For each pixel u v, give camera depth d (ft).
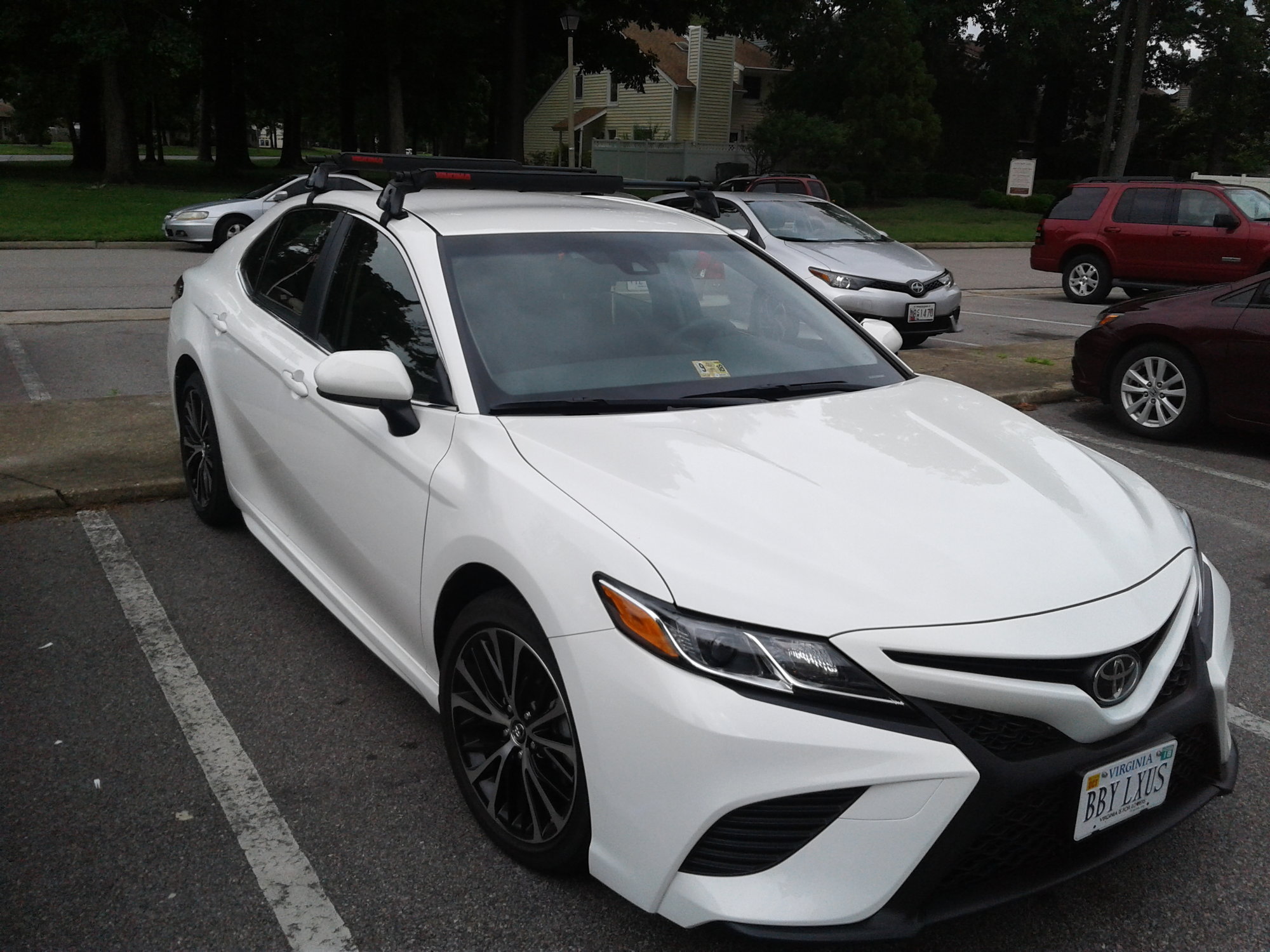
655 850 7.09
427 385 9.94
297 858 8.79
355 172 13.99
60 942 7.78
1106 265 51.01
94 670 11.93
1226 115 160.04
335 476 10.93
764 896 6.86
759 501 8.02
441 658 9.46
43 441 19.57
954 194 144.25
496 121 119.96
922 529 7.91
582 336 10.38
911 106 132.67
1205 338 23.04
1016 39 150.41
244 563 14.97
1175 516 9.47
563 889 8.43
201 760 10.21
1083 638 7.22
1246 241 46.75
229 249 16.07
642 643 7.10
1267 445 24.12
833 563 7.38
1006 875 7.25
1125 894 8.58
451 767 9.68
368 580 10.58
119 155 101.30
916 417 10.23
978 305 51.39
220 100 120.47
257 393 12.89
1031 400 27.37
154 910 8.14
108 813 9.36
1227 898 8.54
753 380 10.57
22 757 10.19
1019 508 8.43
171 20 94.73
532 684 8.19
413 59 106.01
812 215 38.55
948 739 6.83
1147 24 140.36
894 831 6.78
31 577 14.35
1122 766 7.31
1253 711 11.73
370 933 7.95
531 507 8.14
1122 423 24.80
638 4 110.01
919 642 6.91
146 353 29.27
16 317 34.83
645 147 143.95
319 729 10.82
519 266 10.86
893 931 6.84
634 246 11.79
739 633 6.93
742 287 12.00
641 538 7.54
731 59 161.48
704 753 6.80
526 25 103.30
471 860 8.79
